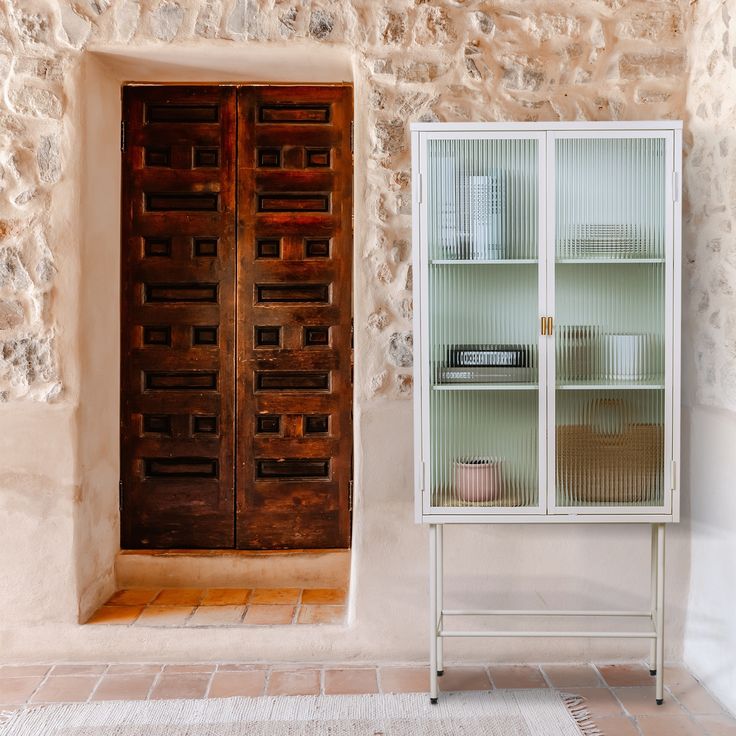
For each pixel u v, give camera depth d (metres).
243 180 3.00
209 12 2.57
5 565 2.58
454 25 2.57
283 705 2.27
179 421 3.03
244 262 3.00
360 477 2.57
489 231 2.27
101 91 2.75
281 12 2.57
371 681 2.43
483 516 2.26
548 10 2.58
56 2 2.56
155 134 3.00
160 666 2.54
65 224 2.58
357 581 2.57
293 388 3.01
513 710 2.24
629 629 2.60
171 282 3.01
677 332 2.24
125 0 2.57
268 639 2.56
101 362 2.79
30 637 2.57
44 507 2.58
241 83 2.94
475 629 2.59
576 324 2.27
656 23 2.59
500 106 2.58
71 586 2.59
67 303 2.59
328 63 2.68
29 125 2.57
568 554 2.59
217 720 2.18
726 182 2.32
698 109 2.51
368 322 2.57
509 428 2.28
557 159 2.25
